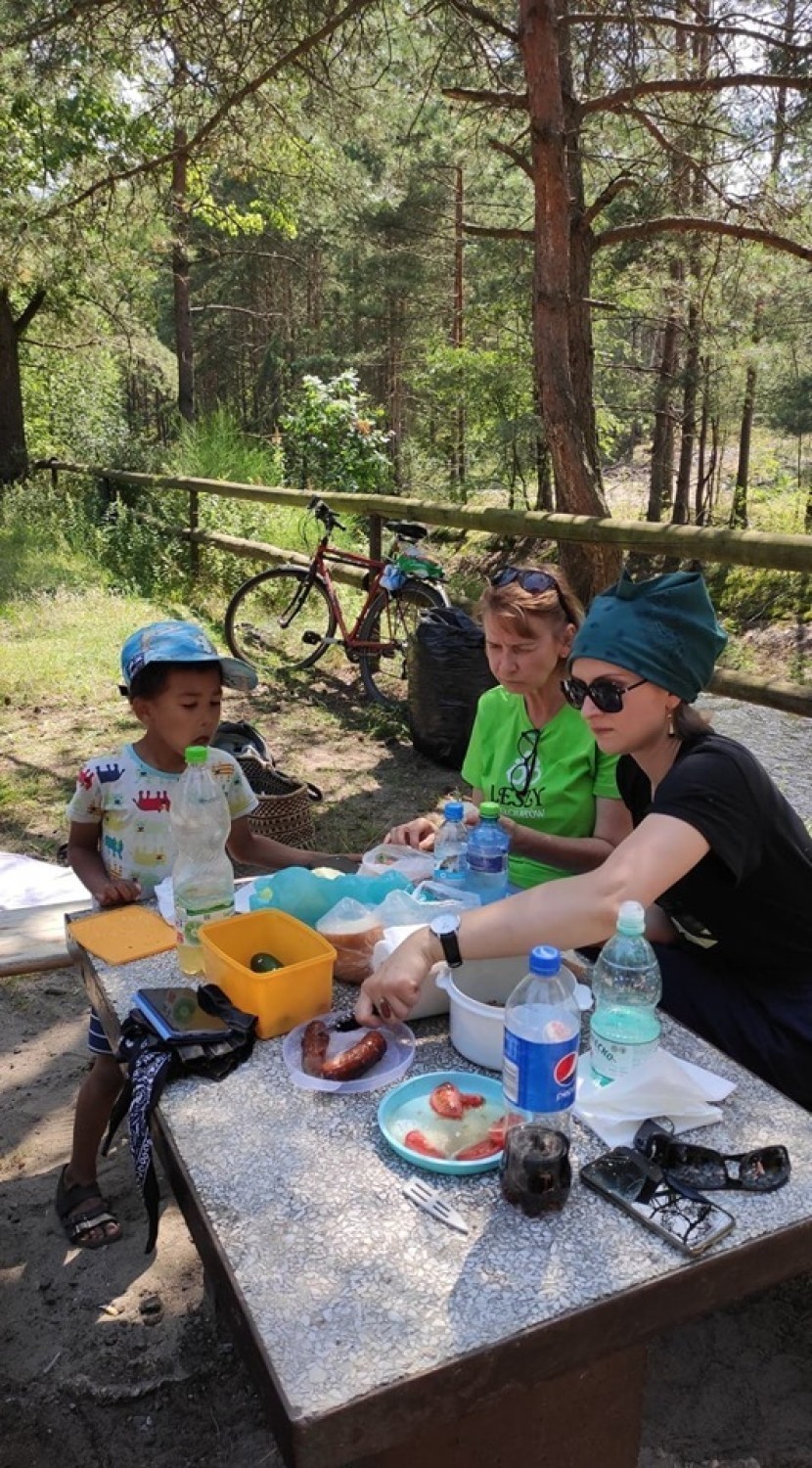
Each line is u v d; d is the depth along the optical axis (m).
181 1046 1.45
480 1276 1.09
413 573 6.09
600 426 12.47
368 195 10.58
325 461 12.89
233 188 20.25
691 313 9.10
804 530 11.08
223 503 10.23
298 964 1.54
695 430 12.03
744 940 1.94
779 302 8.17
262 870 3.75
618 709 1.75
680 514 11.78
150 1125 1.42
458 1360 0.98
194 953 1.73
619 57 5.89
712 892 1.87
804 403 9.98
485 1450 1.29
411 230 15.34
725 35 5.74
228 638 7.25
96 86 6.98
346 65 6.47
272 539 10.05
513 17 6.05
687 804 1.63
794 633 8.17
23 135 10.76
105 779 2.18
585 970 1.75
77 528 10.48
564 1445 1.35
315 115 7.02
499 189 12.66
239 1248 1.12
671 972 2.04
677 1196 1.19
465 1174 1.25
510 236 6.96
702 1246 1.12
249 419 27.33
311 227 17.00
